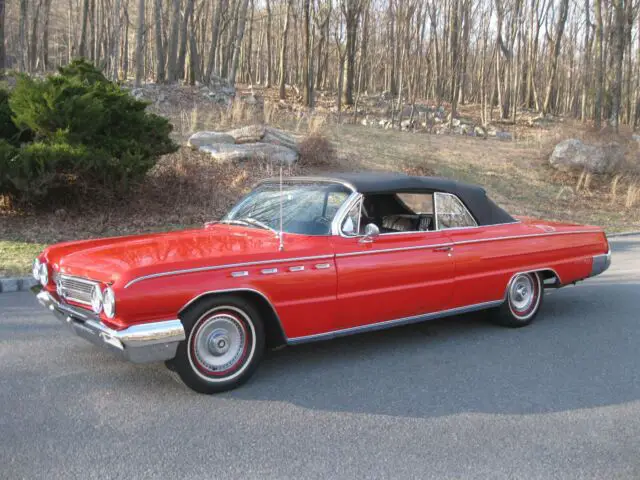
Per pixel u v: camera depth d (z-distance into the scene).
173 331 4.06
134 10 51.72
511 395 4.50
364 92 43.28
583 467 3.40
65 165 11.75
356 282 4.96
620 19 26.97
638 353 5.59
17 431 3.74
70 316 4.52
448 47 41.84
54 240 10.87
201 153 16.58
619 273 9.79
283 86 34.91
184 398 4.33
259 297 4.55
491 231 6.05
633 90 46.44
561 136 23.77
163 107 23.19
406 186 5.49
